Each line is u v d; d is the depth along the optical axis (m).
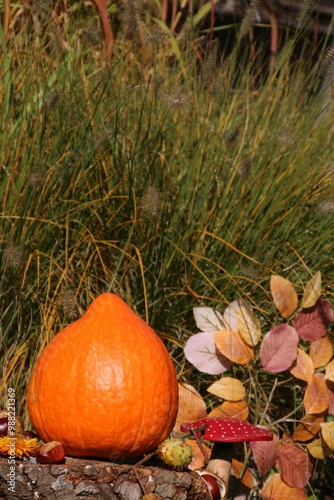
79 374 1.25
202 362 1.52
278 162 1.84
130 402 1.25
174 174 1.80
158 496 1.22
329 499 1.67
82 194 1.71
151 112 1.82
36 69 1.85
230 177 1.77
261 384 1.65
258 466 1.46
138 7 1.80
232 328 1.53
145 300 1.54
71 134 1.73
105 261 1.69
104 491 1.21
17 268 1.59
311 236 1.80
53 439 1.27
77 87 1.87
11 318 1.59
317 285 1.53
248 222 1.74
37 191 1.64
